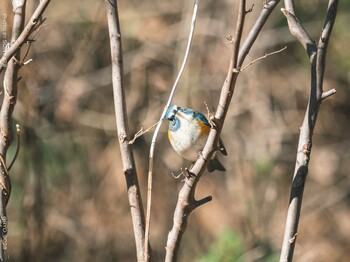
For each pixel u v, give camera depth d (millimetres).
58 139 14172
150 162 4559
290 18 4879
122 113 4652
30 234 11773
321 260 16000
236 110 15039
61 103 14258
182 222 4496
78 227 14602
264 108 15281
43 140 13508
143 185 15133
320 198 16875
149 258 4551
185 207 4465
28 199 11922
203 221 14867
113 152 14820
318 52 4652
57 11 14352
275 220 14484
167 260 4578
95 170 14812
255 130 15328
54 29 14422
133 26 14773
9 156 11875
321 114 17234
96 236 14664
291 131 15617
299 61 15766
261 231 14047
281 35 15156
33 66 12617
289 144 15781
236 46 4039
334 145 17234
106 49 15070
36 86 12734
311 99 4652
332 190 16891
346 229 16609
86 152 14750
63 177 14430
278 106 15680
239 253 10461
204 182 15461
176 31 15102
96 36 14547
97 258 14578
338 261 16062
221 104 4184
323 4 15516
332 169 17172
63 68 14523
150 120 14688
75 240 14602
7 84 4699
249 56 15055
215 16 14781
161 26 15102
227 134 15297
